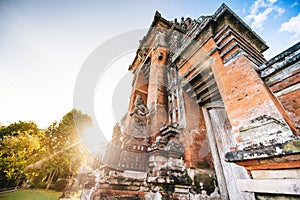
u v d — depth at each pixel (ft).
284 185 5.75
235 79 10.85
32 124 77.15
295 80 8.11
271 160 6.07
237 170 13.25
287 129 6.71
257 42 15.02
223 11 14.19
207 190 12.74
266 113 8.01
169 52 28.48
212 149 15.79
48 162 64.18
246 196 11.84
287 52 8.48
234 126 9.66
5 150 53.47
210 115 17.83
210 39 14.97
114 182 14.69
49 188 62.08
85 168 67.92
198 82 17.20
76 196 51.26
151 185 12.05
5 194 46.65
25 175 59.41
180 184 11.53
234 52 11.90
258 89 9.04
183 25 36.81
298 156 5.24
